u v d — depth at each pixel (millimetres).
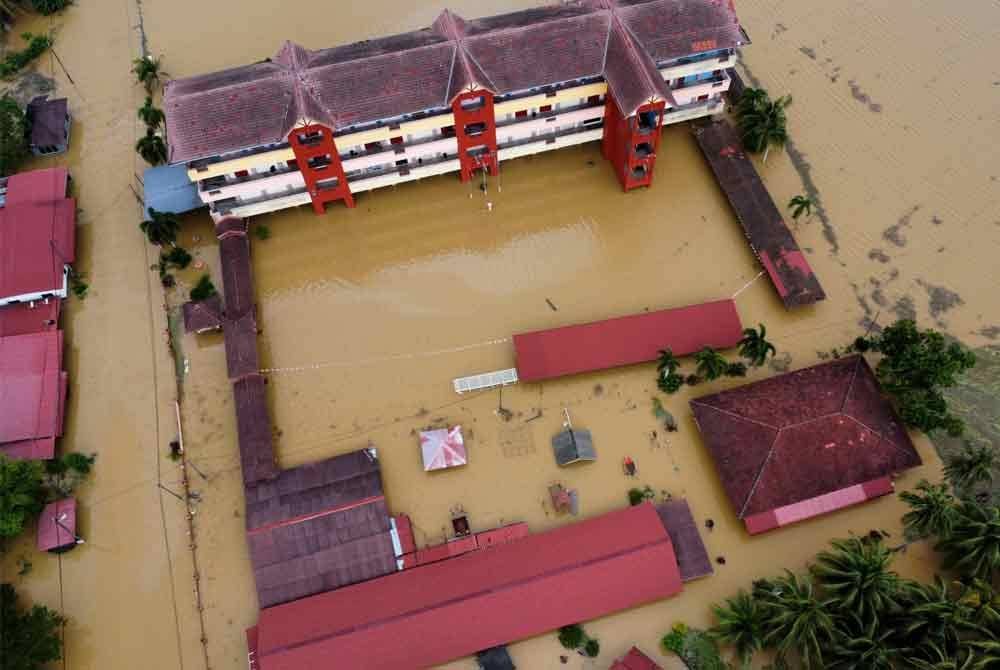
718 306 62719
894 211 69125
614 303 66250
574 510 57500
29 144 76062
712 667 51031
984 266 65875
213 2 86562
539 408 61500
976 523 50594
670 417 60625
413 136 67188
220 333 66375
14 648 50875
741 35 65750
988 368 61438
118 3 86500
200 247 70188
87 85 81438
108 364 65250
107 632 55000
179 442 61188
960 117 74125
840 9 82000
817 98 76188
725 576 54719
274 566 54156
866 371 58781
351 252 70000
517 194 72188
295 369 64312
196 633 54625
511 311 66250
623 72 63031
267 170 66625
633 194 71688
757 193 68250
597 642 52625
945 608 47438
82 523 58625
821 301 65062
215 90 62375
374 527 55344
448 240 70250
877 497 56312
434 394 62531
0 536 57688
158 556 57375
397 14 84875
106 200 73688
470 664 52188
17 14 85875
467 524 56781
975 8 81062
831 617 48406
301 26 84625
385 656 50469
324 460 58531
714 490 57875
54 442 60500
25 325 65438
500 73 63500
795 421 56125
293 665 49906
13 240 67750
